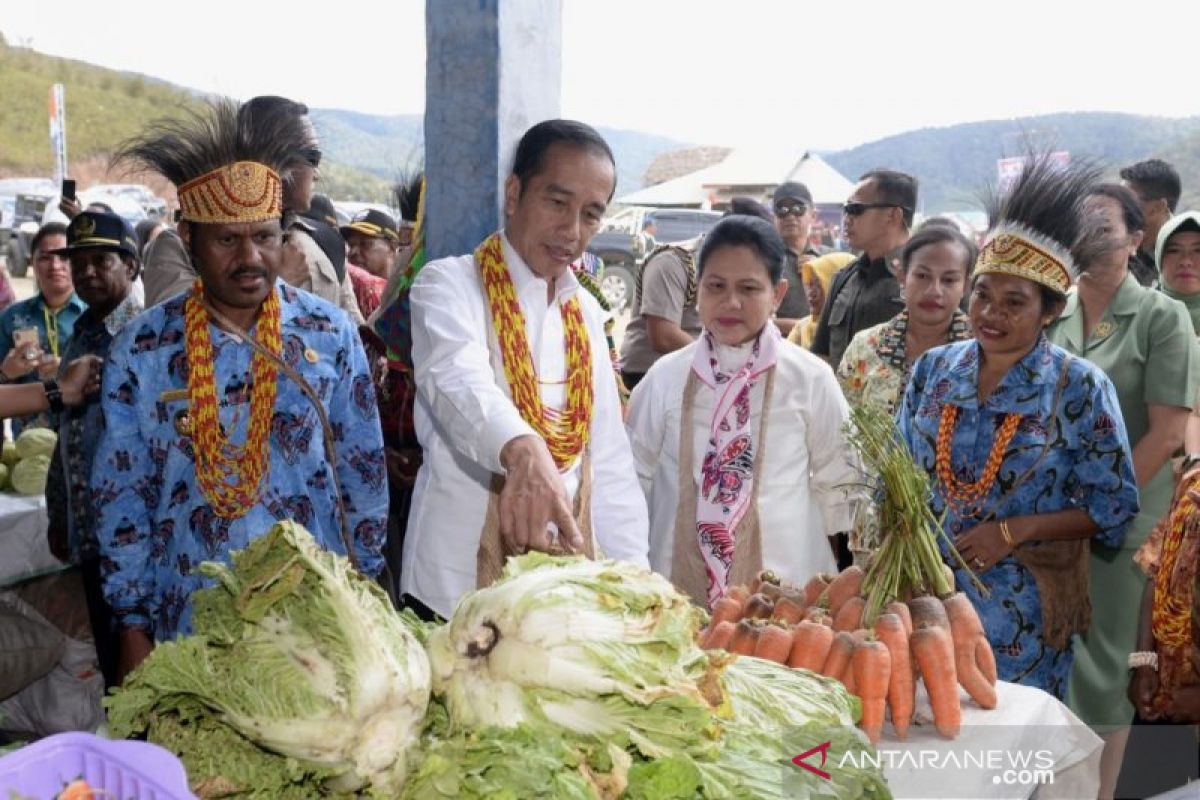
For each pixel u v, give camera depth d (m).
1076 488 2.78
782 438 3.01
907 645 2.06
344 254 4.44
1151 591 3.23
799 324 5.45
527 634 1.46
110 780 1.22
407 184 4.87
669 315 4.66
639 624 1.52
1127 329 3.65
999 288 2.73
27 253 13.22
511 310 2.62
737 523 2.94
